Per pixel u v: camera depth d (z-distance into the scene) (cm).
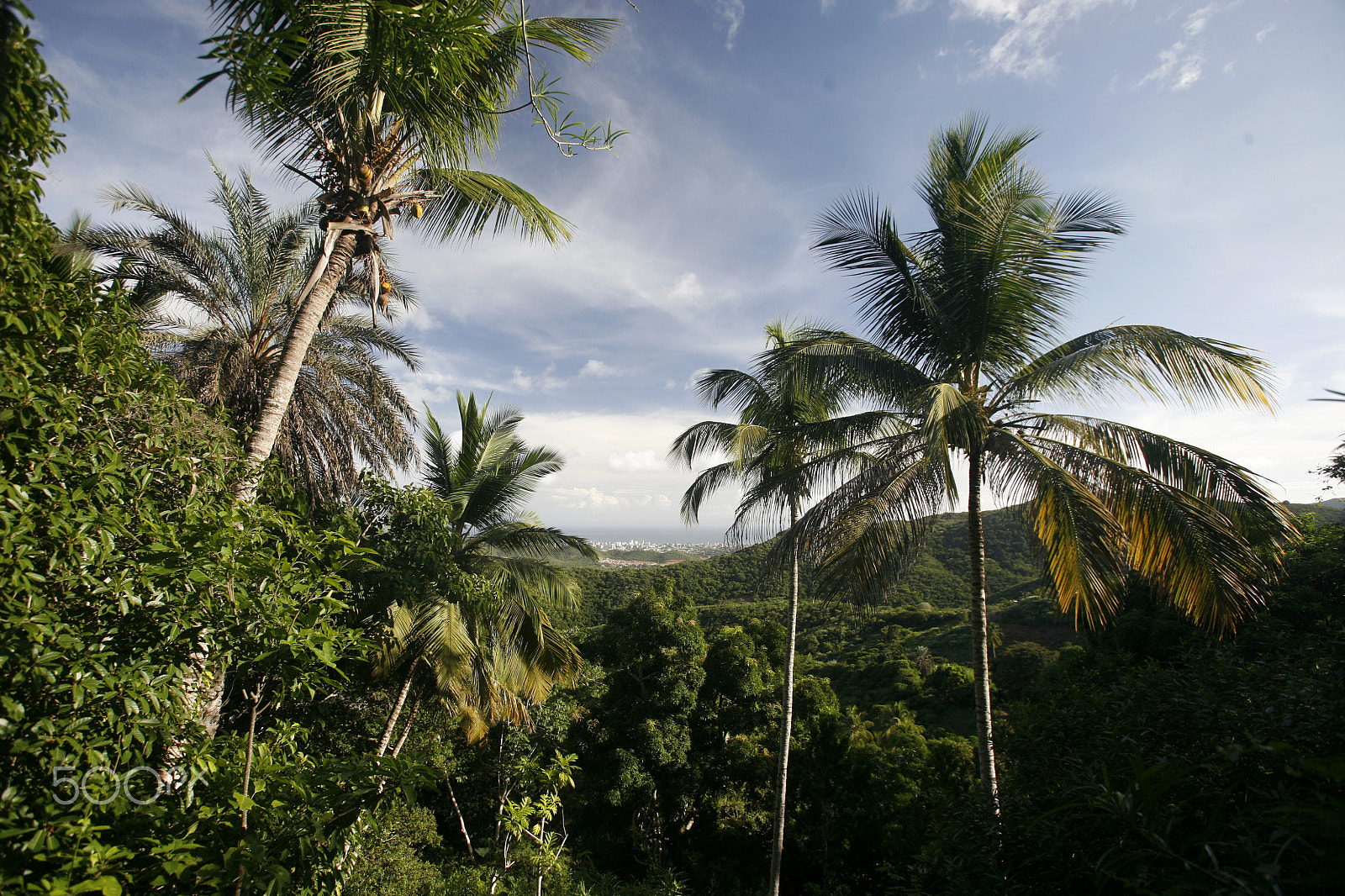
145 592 240
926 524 637
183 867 199
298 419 904
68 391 259
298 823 250
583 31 473
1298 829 173
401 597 740
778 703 1530
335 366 992
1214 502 560
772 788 1373
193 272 862
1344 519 812
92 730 216
